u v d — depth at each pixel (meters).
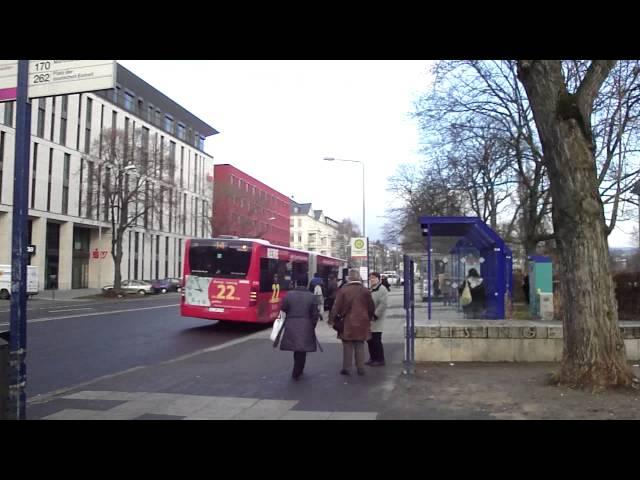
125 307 29.94
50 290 47.91
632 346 9.99
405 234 43.59
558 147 7.56
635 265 18.55
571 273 7.54
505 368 9.40
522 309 18.88
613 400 6.76
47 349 13.24
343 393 7.68
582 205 7.44
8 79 5.48
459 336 10.17
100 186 42.38
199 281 18.03
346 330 9.08
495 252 12.14
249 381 8.64
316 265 27.23
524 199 24.34
